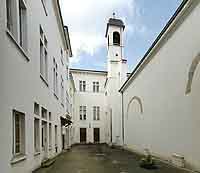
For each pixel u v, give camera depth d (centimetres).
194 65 1000
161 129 1373
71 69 4147
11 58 654
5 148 586
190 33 1033
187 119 1051
